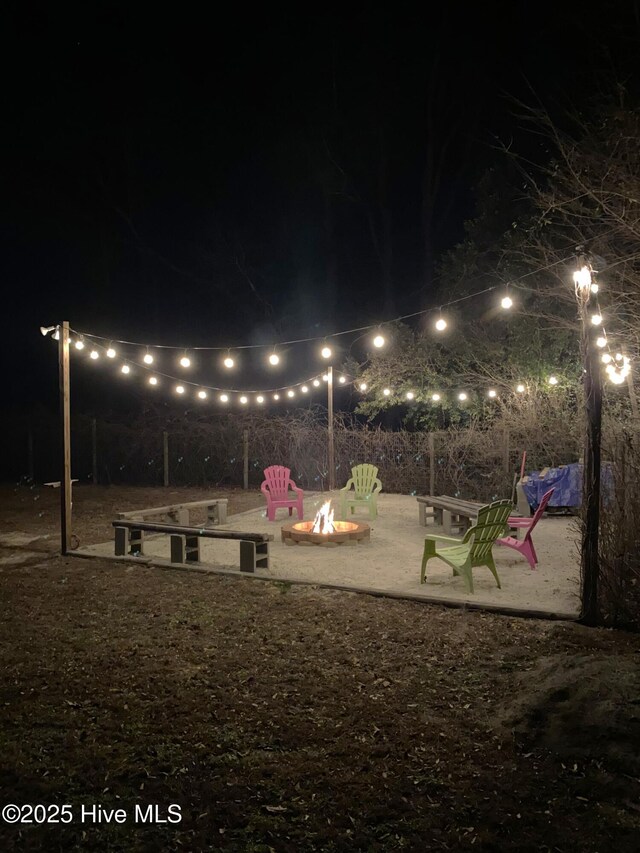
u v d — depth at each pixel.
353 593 7.02
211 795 3.48
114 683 4.84
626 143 9.87
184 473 17.78
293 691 4.66
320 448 16.47
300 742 3.98
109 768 3.74
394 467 15.59
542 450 13.62
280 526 11.31
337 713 4.32
